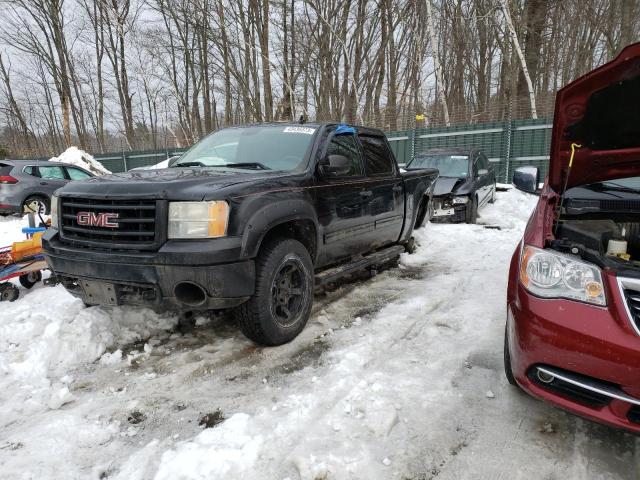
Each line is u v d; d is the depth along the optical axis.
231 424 2.46
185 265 2.83
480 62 28.14
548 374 2.19
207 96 26.83
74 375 3.09
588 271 2.16
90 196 3.12
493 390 2.79
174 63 26.59
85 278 3.17
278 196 3.31
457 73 28.12
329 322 3.90
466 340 3.49
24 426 2.54
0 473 2.16
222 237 2.90
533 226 2.67
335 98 22.14
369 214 4.58
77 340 3.35
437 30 26.67
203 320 3.94
